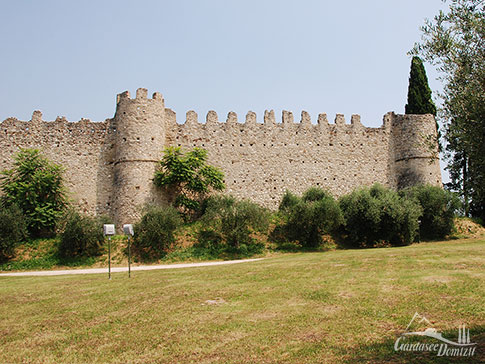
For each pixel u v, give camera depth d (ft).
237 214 104.17
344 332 31.68
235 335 32.50
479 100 29.53
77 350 31.14
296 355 28.07
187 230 110.11
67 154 121.60
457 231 124.06
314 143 139.54
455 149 31.91
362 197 114.01
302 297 42.29
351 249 105.70
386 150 143.64
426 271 51.24
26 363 29.12
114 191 117.19
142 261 94.79
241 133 134.10
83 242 96.43
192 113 130.31
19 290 54.13
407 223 108.68
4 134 118.83
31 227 103.96
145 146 116.88
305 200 122.01
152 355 29.60
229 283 51.39
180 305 41.68
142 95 119.75
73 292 51.08
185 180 116.37
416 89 152.05
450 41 32.12
